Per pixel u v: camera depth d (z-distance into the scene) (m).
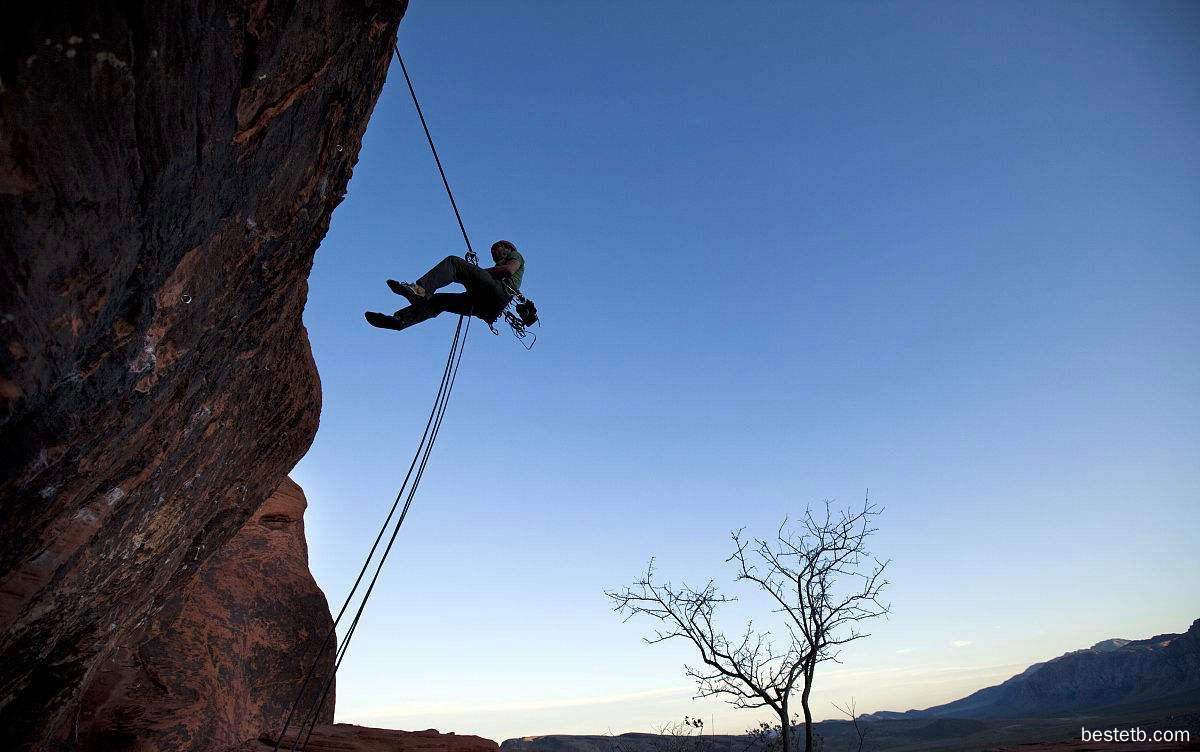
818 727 60.22
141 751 9.95
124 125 2.84
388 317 6.06
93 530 4.81
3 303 2.66
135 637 10.32
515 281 7.14
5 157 2.47
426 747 12.52
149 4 2.68
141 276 3.50
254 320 6.07
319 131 5.08
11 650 5.30
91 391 3.61
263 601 15.51
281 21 3.62
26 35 2.38
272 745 12.11
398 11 5.19
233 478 9.06
